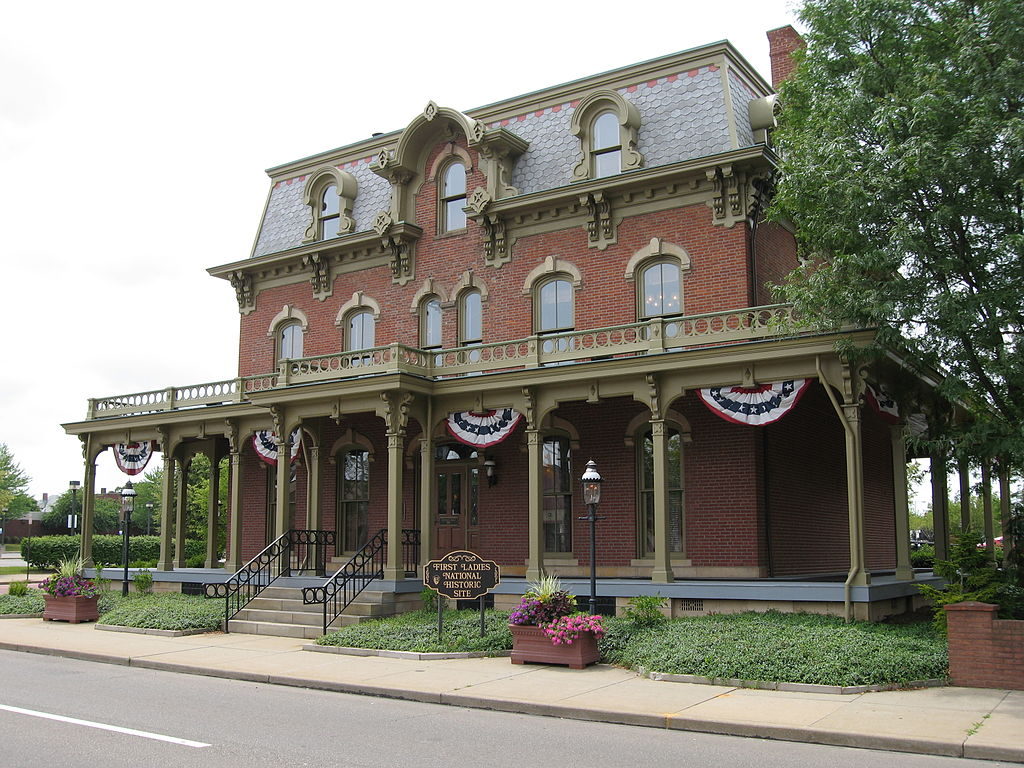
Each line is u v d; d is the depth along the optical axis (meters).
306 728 10.34
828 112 15.71
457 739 9.84
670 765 8.70
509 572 22.45
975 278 14.96
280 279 27.98
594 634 14.56
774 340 17.05
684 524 20.36
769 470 20.22
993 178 14.08
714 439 20.25
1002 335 14.85
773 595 16.86
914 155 13.80
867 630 14.64
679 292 21.27
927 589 14.65
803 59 17.42
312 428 23.70
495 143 23.62
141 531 81.56
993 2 13.73
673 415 20.70
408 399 20.78
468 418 20.98
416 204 25.48
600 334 21.50
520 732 10.26
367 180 27.36
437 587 16.19
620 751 9.30
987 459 15.59
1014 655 12.03
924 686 12.25
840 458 23.59
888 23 15.49
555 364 20.11
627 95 23.23
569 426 21.95
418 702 12.25
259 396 22.66
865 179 14.60
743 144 21.38
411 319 25.05
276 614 19.64
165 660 15.62
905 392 18.34
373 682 13.19
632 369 18.50
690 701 11.53
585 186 22.08
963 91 14.47
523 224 23.42
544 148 23.94
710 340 18.23
